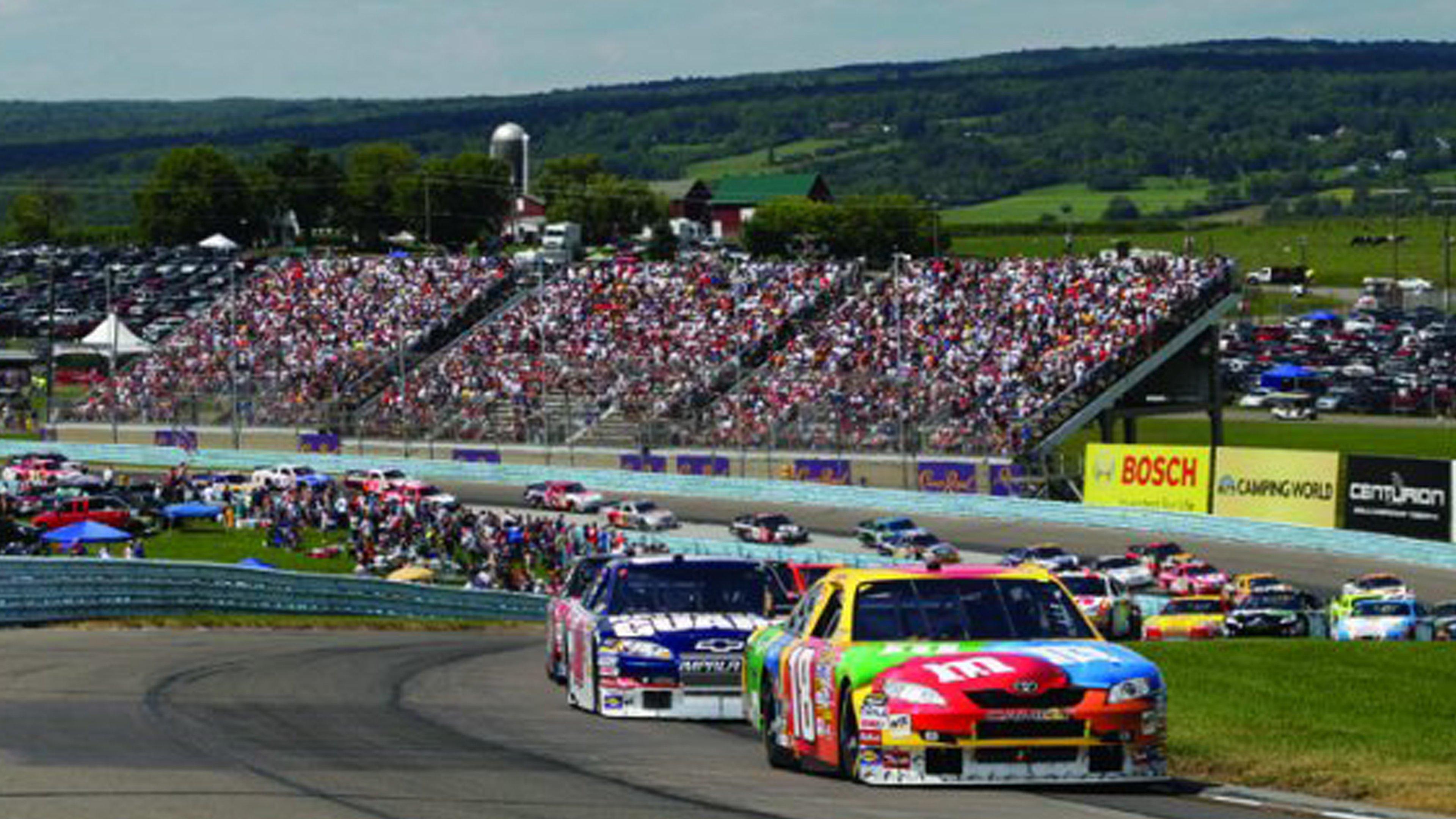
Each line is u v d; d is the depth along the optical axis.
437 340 142.25
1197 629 55.94
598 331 137.75
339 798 17.75
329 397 133.88
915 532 91.62
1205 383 120.94
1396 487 84.69
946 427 109.56
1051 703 18.36
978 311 125.88
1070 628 19.81
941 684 18.39
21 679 31.12
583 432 123.69
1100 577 50.53
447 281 148.62
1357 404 163.12
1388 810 18.12
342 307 148.25
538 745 23.58
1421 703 26.64
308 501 103.38
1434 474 82.75
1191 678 30.33
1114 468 99.31
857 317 130.62
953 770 18.42
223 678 32.34
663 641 27.03
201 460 130.88
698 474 116.44
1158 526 94.75
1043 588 20.17
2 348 175.38
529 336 139.50
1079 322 120.31
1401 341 189.75
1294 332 199.50
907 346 124.62
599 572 29.84
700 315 136.62
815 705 19.89
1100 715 18.41
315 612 58.75
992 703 18.33
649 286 142.00
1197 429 153.12
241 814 16.52
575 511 110.44
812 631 20.55
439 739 23.92
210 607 54.12
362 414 131.00
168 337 154.75
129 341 147.50
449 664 38.59
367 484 111.75
